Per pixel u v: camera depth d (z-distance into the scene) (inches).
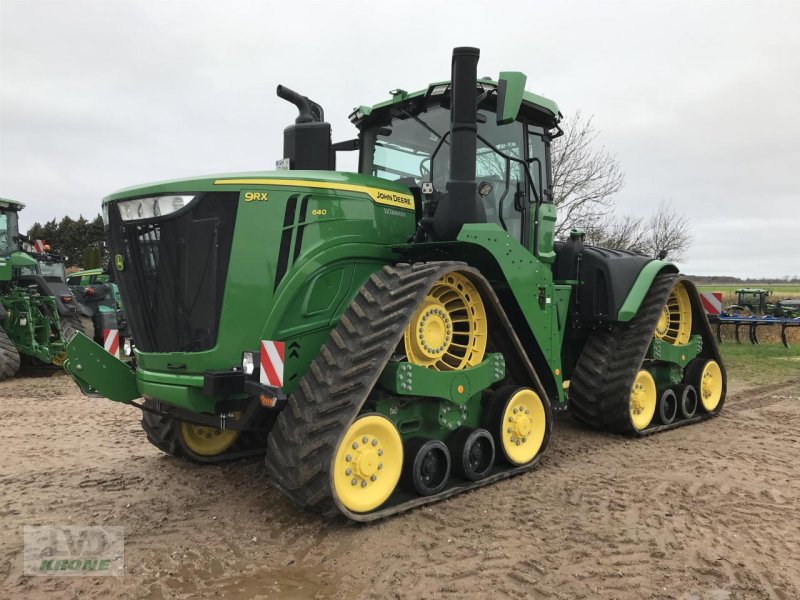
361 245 155.8
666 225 703.7
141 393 159.5
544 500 155.1
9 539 132.3
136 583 113.2
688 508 150.6
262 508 149.3
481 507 149.4
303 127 175.0
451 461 161.6
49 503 153.3
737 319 581.3
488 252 164.6
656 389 235.6
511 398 174.7
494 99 183.3
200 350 141.3
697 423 250.2
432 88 176.2
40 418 251.0
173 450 185.2
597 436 224.1
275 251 141.4
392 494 149.8
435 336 153.9
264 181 142.9
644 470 181.9
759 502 155.5
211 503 153.2
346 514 131.4
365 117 201.0
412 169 187.5
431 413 158.6
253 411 138.0
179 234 143.8
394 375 141.4
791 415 265.7
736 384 349.7
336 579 114.8
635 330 225.0
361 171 206.1
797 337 625.3
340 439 129.0
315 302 148.1
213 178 142.3
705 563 122.0
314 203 147.8
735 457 196.5
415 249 162.7
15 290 375.2
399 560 121.7
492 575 116.0
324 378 136.6
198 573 117.0
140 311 153.3
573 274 224.1
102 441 213.8
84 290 437.7
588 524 140.2
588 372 223.8
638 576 116.5
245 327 139.3
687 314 256.2
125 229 153.6
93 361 156.1
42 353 374.0
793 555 125.8
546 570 118.0
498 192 187.2
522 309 176.4
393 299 143.1
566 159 571.5
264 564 120.5
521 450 178.9
